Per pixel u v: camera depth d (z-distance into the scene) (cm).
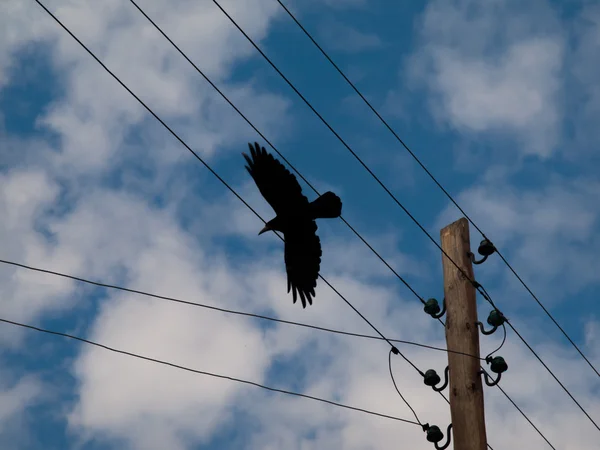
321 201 1141
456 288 1310
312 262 1215
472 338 1275
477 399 1238
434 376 1278
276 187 1134
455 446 1226
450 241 1345
